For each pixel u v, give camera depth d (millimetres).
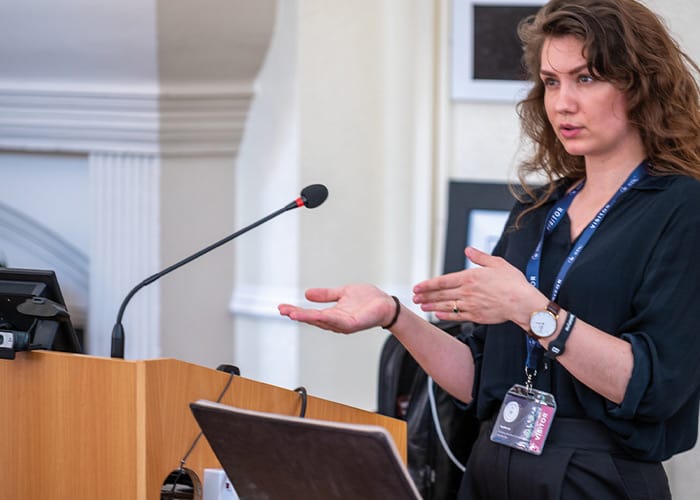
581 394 3129
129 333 7113
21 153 7453
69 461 2984
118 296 7137
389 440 2396
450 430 4629
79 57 6762
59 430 2992
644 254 3076
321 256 7074
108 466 2930
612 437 3129
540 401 3207
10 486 3072
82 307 7500
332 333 7168
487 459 3289
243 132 7238
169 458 2951
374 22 7129
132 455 2893
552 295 3223
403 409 4945
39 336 3090
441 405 4629
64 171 7387
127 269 7121
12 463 3066
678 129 3152
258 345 7262
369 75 7141
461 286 3070
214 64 6875
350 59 7047
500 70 6988
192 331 7230
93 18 6574
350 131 7102
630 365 2961
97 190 7129
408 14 7109
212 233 7258
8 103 7062
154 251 7066
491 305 3035
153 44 6633
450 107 7121
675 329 3000
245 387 3100
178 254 7141
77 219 7398
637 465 3133
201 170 7176
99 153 7102
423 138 7156
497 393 3350
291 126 6938
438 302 3113
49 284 3137
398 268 7312
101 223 7137
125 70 6785
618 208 3193
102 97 6855
